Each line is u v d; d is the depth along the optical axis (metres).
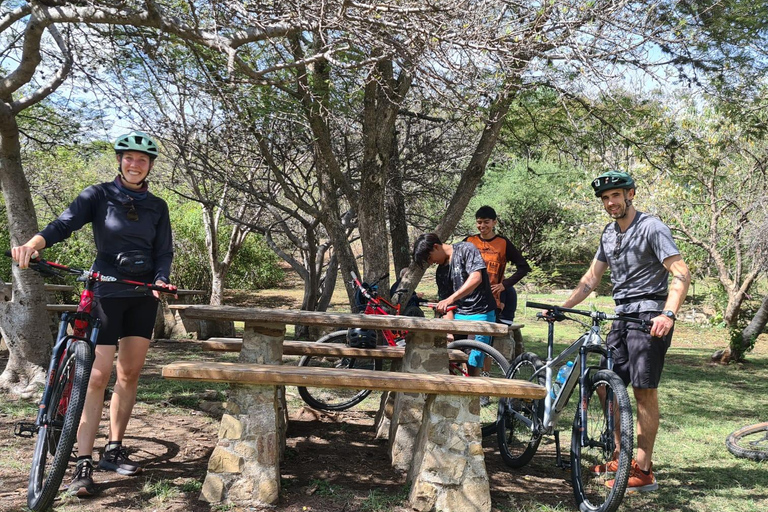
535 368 4.61
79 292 14.57
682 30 6.53
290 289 25.06
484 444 5.37
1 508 3.28
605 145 8.75
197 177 9.55
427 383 3.55
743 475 4.67
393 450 4.39
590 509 3.74
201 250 19.88
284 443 4.63
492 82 5.54
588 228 18.27
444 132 10.42
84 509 3.35
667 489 4.26
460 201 8.22
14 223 5.79
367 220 8.00
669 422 6.38
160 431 4.90
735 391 8.59
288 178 9.25
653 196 13.77
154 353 9.22
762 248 12.09
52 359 3.48
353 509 3.60
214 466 3.57
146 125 7.81
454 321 4.41
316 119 7.30
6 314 5.71
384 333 6.84
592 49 5.63
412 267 8.12
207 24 6.00
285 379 3.49
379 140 7.79
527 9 5.52
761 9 7.26
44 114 9.28
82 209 3.76
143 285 3.52
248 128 7.71
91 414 3.70
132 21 4.99
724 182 13.83
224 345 5.17
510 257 7.12
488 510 3.65
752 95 8.12
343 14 4.77
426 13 4.86
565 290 23.12
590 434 4.09
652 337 4.05
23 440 4.46
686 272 3.98
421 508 3.60
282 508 3.56
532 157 10.24
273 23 5.19
